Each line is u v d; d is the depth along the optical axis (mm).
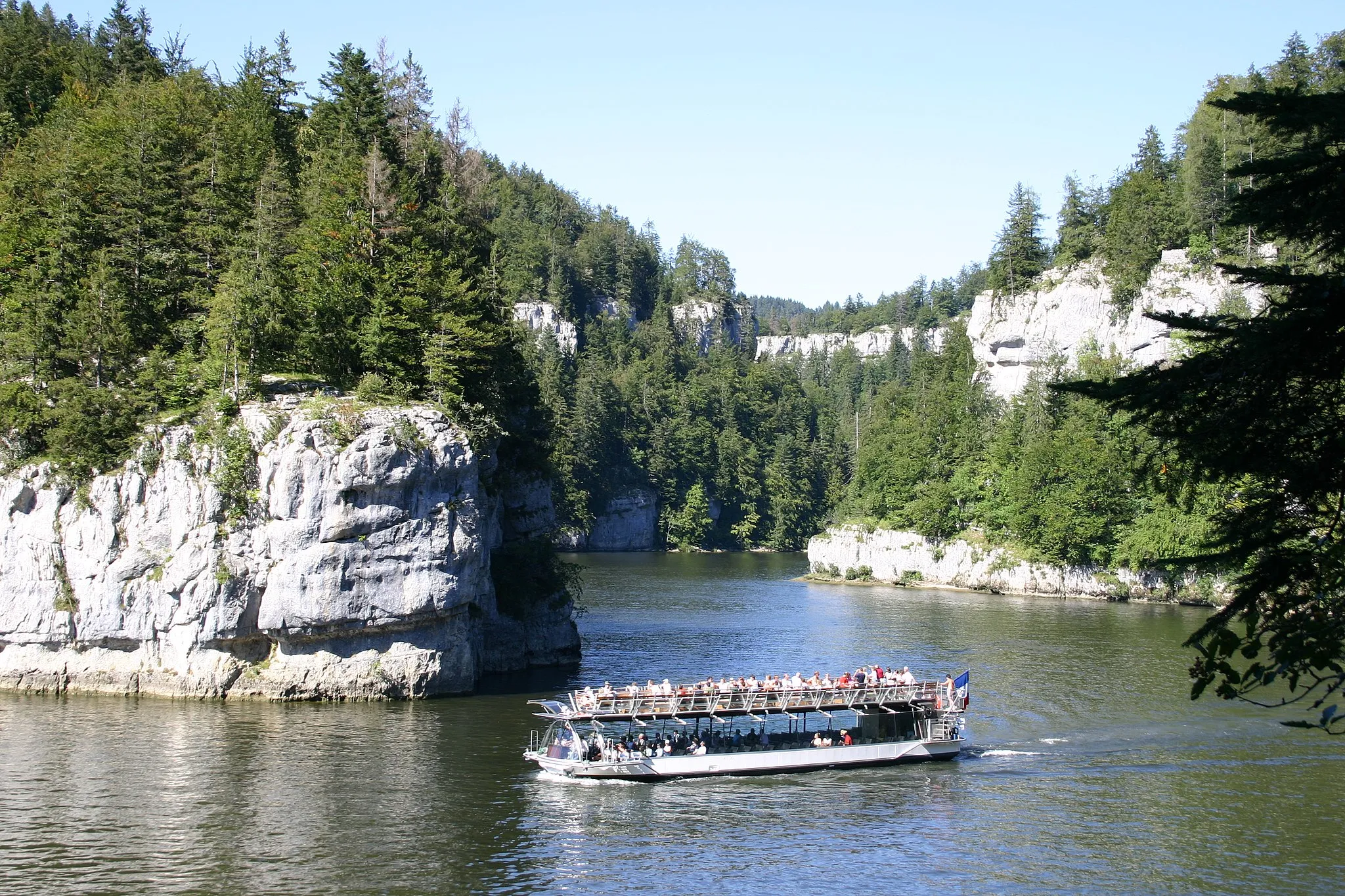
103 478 65375
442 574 66500
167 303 77188
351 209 79750
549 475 91250
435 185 98875
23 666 66188
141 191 79500
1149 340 152875
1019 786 53031
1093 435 137625
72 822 44688
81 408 66625
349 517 64125
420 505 66125
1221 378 16062
